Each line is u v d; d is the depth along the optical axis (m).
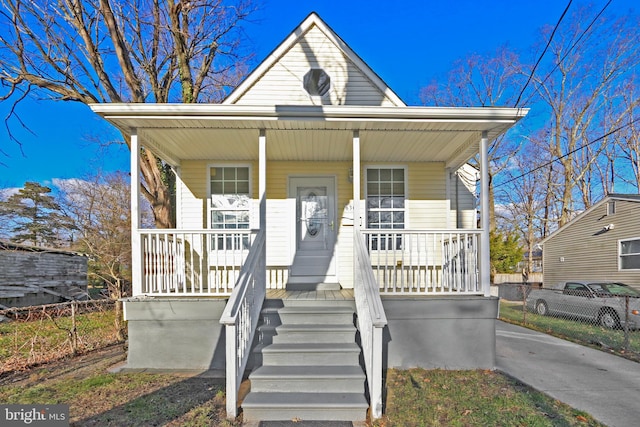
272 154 6.80
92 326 7.54
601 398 3.98
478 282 5.13
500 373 4.77
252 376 3.85
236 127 5.23
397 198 7.35
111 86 8.57
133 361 4.98
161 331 4.98
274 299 5.18
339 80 7.17
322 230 7.14
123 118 4.86
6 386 4.39
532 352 6.20
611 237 12.94
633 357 5.93
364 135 5.65
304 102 7.07
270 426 3.37
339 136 5.70
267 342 4.52
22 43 8.41
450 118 4.94
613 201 12.91
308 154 6.80
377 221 7.29
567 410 3.64
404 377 4.54
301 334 4.53
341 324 4.77
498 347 6.58
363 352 4.26
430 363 4.89
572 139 21.69
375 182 7.36
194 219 7.17
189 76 9.45
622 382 4.55
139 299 4.95
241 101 7.06
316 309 4.94
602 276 13.27
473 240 5.21
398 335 4.90
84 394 4.07
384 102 7.15
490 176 22.55
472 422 3.37
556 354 6.08
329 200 7.21
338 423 3.44
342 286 7.04
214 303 4.95
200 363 4.93
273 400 3.60
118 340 6.94
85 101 8.84
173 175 9.55
